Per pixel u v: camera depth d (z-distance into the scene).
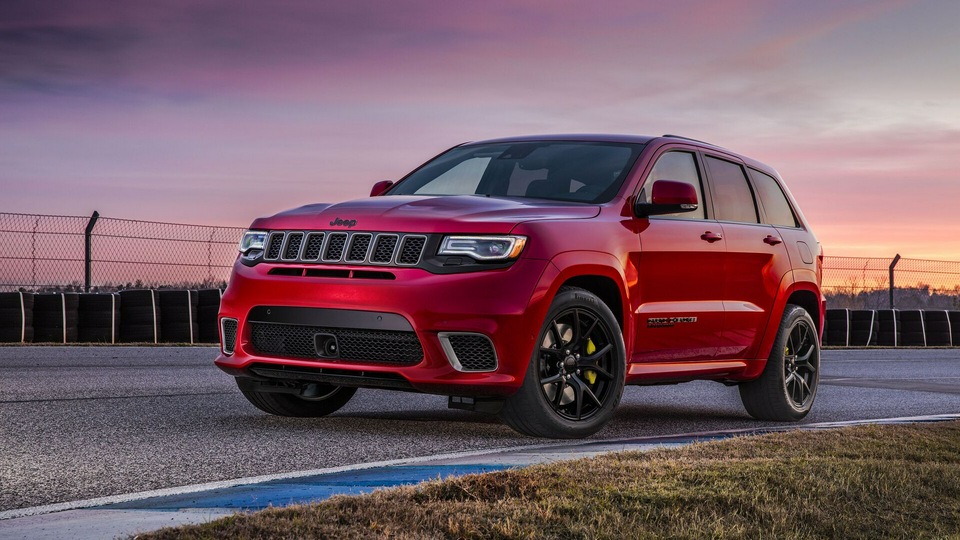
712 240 6.56
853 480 4.06
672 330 6.25
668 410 7.76
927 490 4.08
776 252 7.20
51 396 7.25
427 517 3.17
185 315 15.63
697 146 6.92
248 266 5.77
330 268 5.45
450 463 4.52
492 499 3.49
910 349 22.17
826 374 12.82
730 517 3.42
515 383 5.27
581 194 6.14
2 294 14.84
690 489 3.71
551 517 3.24
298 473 4.30
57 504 3.67
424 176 6.89
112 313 15.30
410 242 5.34
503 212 5.51
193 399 7.22
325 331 5.40
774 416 7.28
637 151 6.44
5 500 3.77
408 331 5.21
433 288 5.20
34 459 4.63
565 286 5.57
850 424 6.52
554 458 4.63
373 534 2.98
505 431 5.88
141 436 5.36
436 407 7.13
